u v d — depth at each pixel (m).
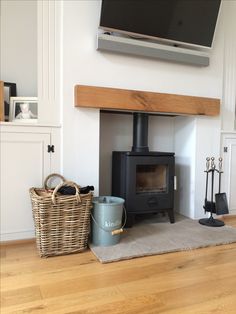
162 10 2.30
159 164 2.43
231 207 2.82
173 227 2.36
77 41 2.11
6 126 1.95
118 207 1.93
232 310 1.20
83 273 1.54
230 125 2.80
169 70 2.44
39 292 1.33
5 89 2.26
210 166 2.62
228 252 1.87
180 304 1.24
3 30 2.31
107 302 1.25
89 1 2.13
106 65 2.20
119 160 2.42
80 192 1.90
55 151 2.10
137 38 2.31
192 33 2.45
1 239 1.98
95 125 2.19
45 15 2.04
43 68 2.05
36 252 1.84
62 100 2.09
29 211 2.05
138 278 1.48
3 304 1.23
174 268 1.61
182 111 2.41
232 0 2.71
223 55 2.68
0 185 1.96
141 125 2.49
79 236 1.84
